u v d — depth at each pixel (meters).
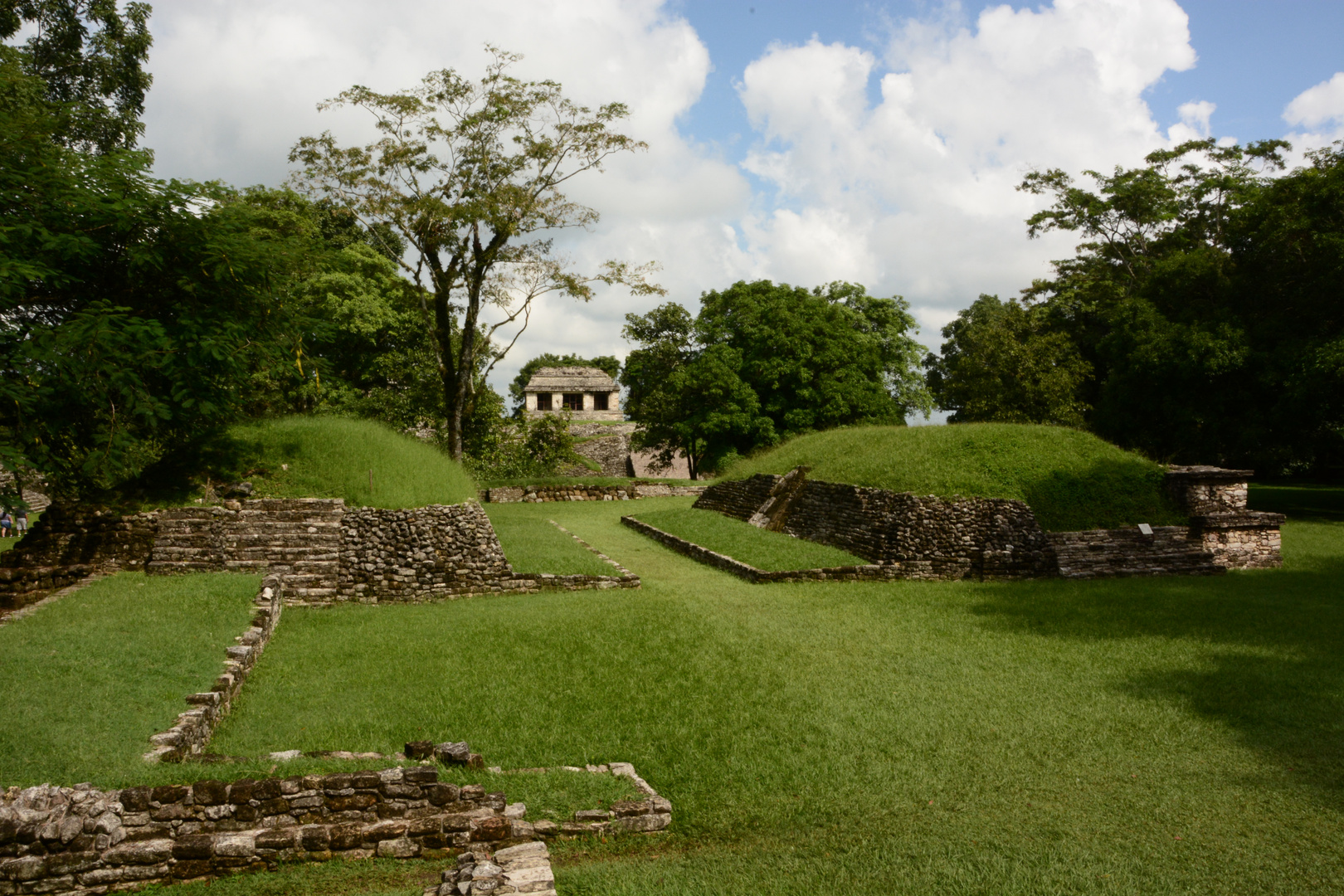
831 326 35.53
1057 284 40.97
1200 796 6.93
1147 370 25.73
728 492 24.59
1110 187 34.22
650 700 9.04
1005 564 16.06
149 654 8.53
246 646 9.31
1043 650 11.10
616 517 26.06
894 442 20.97
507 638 11.28
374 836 5.53
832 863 5.86
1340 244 22.05
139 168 12.81
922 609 13.48
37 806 5.06
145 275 13.21
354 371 33.16
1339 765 7.48
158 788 5.37
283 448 14.77
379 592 13.34
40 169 12.00
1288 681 9.65
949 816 6.63
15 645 8.29
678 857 5.94
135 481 13.58
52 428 12.53
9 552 12.30
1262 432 23.72
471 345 24.06
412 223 22.41
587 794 6.45
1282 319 24.59
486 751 7.55
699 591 14.81
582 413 50.66
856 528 17.94
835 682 9.77
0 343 11.02
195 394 12.78
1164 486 17.89
